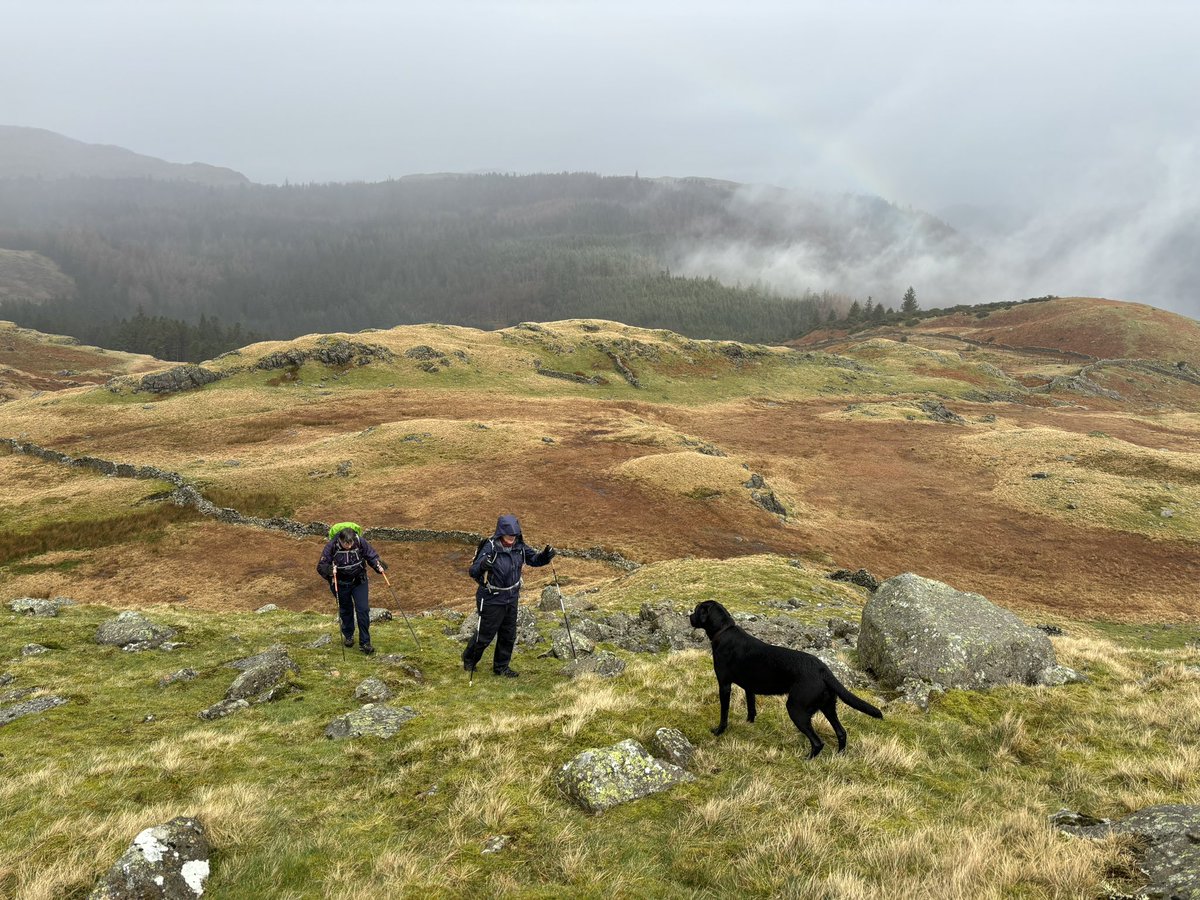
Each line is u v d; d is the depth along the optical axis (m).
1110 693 8.92
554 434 74.38
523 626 13.93
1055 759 7.01
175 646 12.88
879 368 136.50
